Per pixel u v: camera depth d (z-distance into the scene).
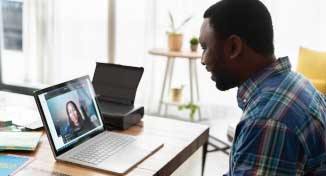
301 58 3.38
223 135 3.54
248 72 1.10
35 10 4.39
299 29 3.58
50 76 4.54
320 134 1.02
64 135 1.38
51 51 4.46
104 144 1.44
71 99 1.47
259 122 0.98
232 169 1.04
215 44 1.10
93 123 1.54
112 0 4.01
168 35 3.72
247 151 0.98
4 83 4.60
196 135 1.62
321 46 3.55
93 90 1.63
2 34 4.61
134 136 1.56
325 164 1.04
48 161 1.31
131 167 1.26
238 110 3.93
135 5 4.02
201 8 3.81
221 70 1.12
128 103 1.74
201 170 1.77
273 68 1.09
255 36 1.05
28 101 2.01
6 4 4.51
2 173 1.21
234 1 1.07
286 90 1.04
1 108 1.87
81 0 4.22
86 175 1.21
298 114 0.98
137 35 4.08
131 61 4.16
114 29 4.10
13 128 1.63
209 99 4.00
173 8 3.91
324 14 3.48
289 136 0.95
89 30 4.27
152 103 4.16
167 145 1.49
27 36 4.51
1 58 4.66
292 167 0.95
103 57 4.29
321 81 3.14
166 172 1.32
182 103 3.73
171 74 3.92
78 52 4.37
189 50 3.76
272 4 3.56
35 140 1.46
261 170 0.95
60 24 4.36
